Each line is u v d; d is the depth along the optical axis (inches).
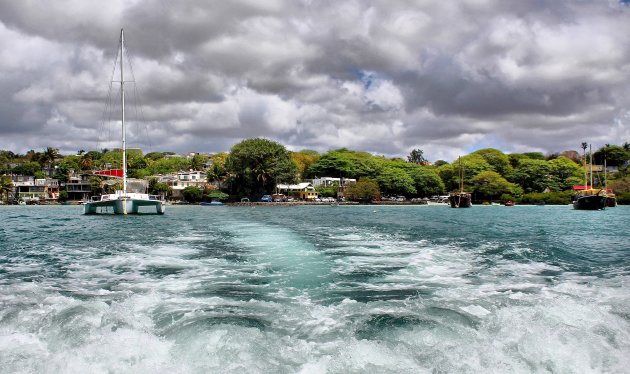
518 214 2485.2
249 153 4392.2
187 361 211.9
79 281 419.8
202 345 231.5
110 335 242.4
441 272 472.7
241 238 819.4
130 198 1839.3
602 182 5516.7
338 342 241.4
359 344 234.4
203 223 1320.1
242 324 270.2
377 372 202.2
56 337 240.7
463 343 238.5
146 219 1605.6
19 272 476.4
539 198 5383.9
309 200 5103.3
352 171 5989.2
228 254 598.2
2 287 391.2
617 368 211.2
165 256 583.5
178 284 401.4
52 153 5989.2
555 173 6166.3
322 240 792.3
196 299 340.5
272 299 343.0
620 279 442.6
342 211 2802.7
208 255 589.6
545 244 765.3
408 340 245.4
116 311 291.9
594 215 2361.0
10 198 4736.7
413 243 754.8
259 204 4394.7
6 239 860.0
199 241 768.9
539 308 302.0
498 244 750.5
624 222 1642.5
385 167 6077.8
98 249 673.0
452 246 713.6
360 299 344.5
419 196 6028.5
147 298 341.7
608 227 1332.4
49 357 213.5
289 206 4256.9
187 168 6471.5
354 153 7086.6
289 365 209.3
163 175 5615.2
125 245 720.3
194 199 4677.7
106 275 450.9
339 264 518.3
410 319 283.3
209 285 396.8
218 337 244.4
